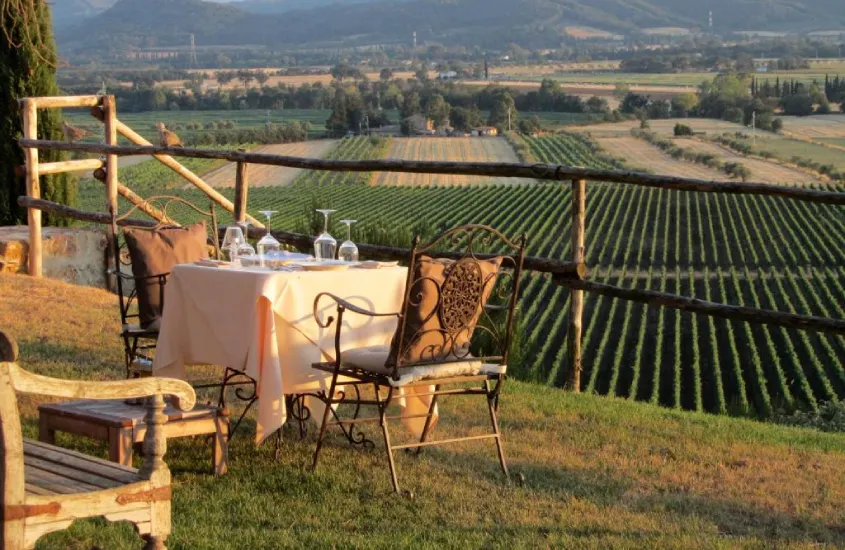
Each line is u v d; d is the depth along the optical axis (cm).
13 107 1198
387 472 477
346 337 505
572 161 9138
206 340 506
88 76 14838
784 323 593
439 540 391
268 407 465
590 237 5284
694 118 13200
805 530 425
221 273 492
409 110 12938
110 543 375
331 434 541
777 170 8456
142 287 571
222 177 7169
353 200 6494
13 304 846
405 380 443
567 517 425
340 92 14462
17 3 998
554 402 642
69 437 513
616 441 556
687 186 618
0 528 273
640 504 449
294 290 481
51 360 677
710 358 3312
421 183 7131
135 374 571
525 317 3516
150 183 6712
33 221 1009
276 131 10381
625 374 3166
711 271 4725
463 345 468
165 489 311
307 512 421
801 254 4859
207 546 372
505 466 480
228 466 479
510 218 5778
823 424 1220
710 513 442
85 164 1029
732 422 655
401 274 527
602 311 3819
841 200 555
